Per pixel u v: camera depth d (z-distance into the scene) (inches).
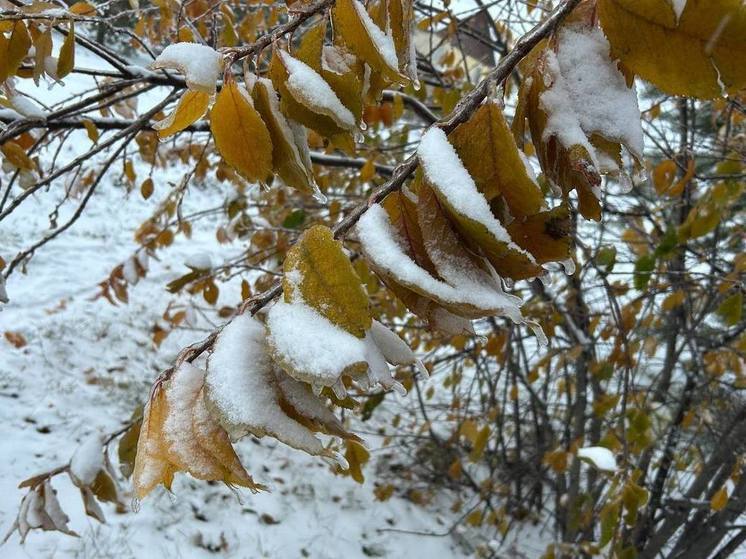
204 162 140.2
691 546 144.9
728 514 139.9
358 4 26.2
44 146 96.3
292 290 21.7
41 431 233.5
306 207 156.6
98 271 365.4
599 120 25.5
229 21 77.4
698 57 23.7
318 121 28.3
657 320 151.6
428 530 239.9
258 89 27.8
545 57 25.8
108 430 240.8
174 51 25.6
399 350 23.7
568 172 26.0
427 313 25.1
